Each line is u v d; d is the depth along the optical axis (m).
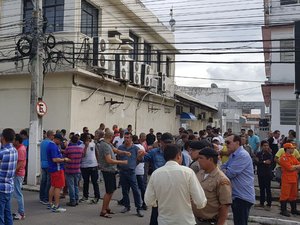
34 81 13.80
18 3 18.52
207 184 4.66
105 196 9.28
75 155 10.42
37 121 13.80
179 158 4.48
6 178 6.79
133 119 22.55
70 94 16.53
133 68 20.84
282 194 10.08
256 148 16.50
